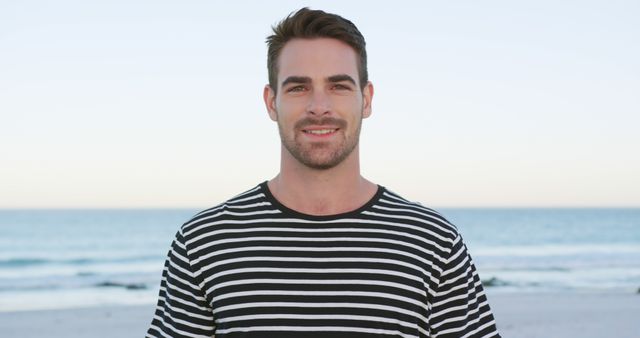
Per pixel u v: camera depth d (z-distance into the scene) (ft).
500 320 44.19
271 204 8.43
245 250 8.18
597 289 74.54
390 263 8.06
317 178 8.26
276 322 7.87
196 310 8.26
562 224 255.91
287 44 8.39
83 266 108.58
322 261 8.06
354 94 8.32
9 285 81.56
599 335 38.60
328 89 8.22
